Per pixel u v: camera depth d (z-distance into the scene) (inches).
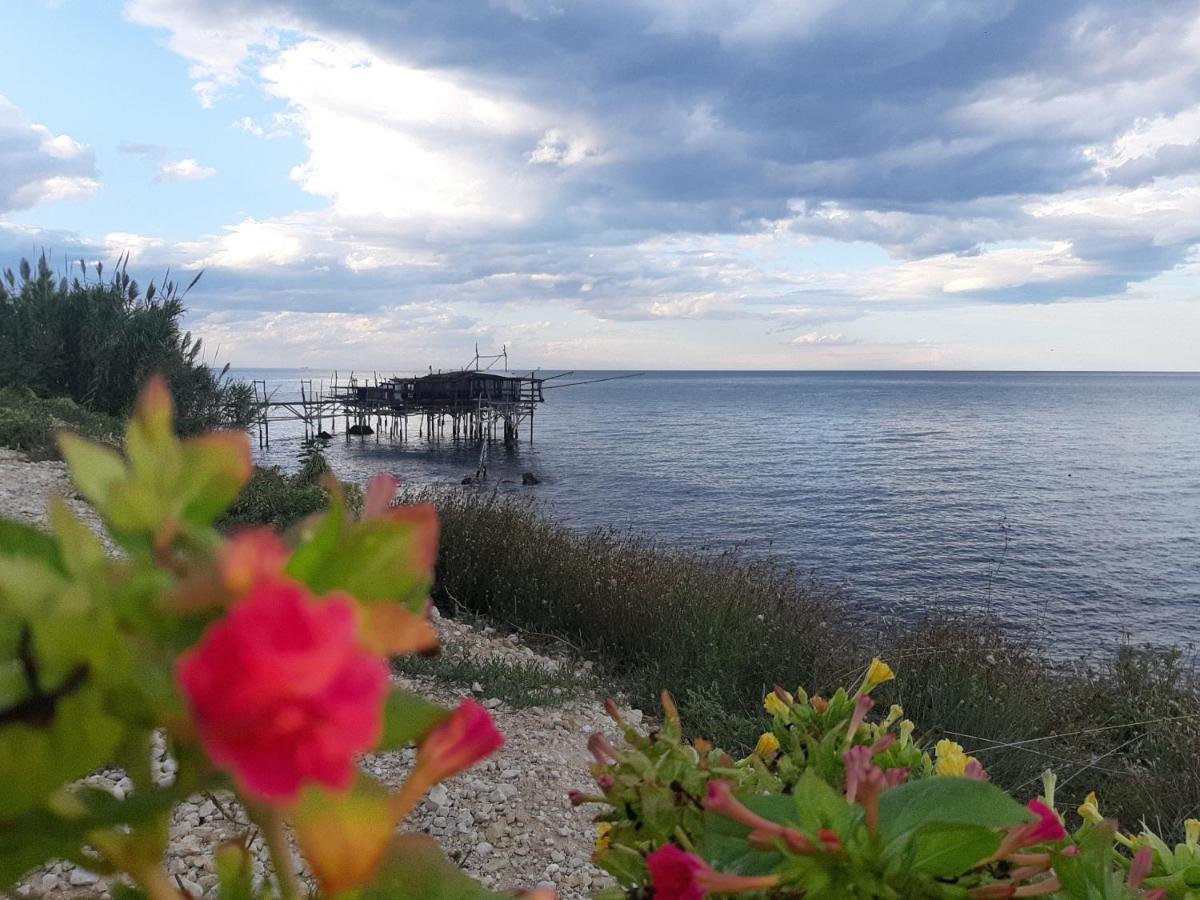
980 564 851.4
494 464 1686.8
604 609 306.2
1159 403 5191.9
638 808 41.0
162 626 14.5
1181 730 250.8
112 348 625.0
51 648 13.9
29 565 14.4
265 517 371.6
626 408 4490.7
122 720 14.4
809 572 785.6
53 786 14.3
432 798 166.6
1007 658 309.9
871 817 29.0
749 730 223.6
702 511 1152.8
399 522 15.3
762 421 3378.4
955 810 30.3
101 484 16.3
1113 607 692.7
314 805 14.7
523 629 309.9
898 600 681.6
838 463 1841.8
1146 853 35.1
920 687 263.9
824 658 276.2
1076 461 1974.7
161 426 17.0
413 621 14.6
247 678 11.7
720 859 31.9
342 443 2112.5
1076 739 254.1
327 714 12.0
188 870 108.9
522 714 220.4
